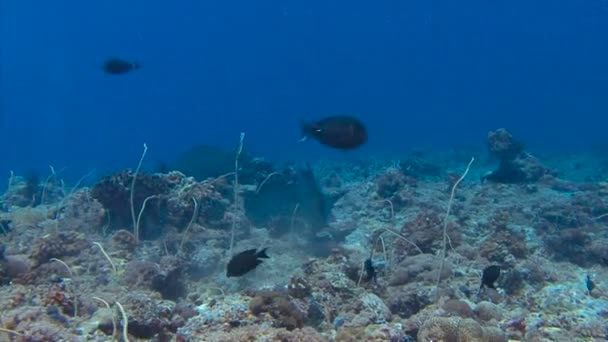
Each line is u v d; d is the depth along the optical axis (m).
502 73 167.25
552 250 10.70
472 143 40.75
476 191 16.52
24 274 7.61
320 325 6.31
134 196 10.99
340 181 20.16
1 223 11.01
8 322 5.44
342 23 151.25
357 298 6.80
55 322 5.66
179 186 11.69
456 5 147.62
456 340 5.20
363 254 10.24
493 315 6.38
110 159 46.91
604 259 9.00
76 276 7.93
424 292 7.16
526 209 14.10
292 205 12.41
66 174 30.03
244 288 8.43
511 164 17.38
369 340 5.18
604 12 148.00
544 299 7.20
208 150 16.77
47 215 12.80
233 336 4.91
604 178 20.98
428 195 15.73
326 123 6.09
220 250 10.33
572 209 13.31
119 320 5.70
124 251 9.45
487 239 10.17
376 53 155.50
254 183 15.20
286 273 9.31
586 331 5.88
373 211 14.64
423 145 42.25
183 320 6.00
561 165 26.61
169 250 10.23
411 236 9.94
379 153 36.22
